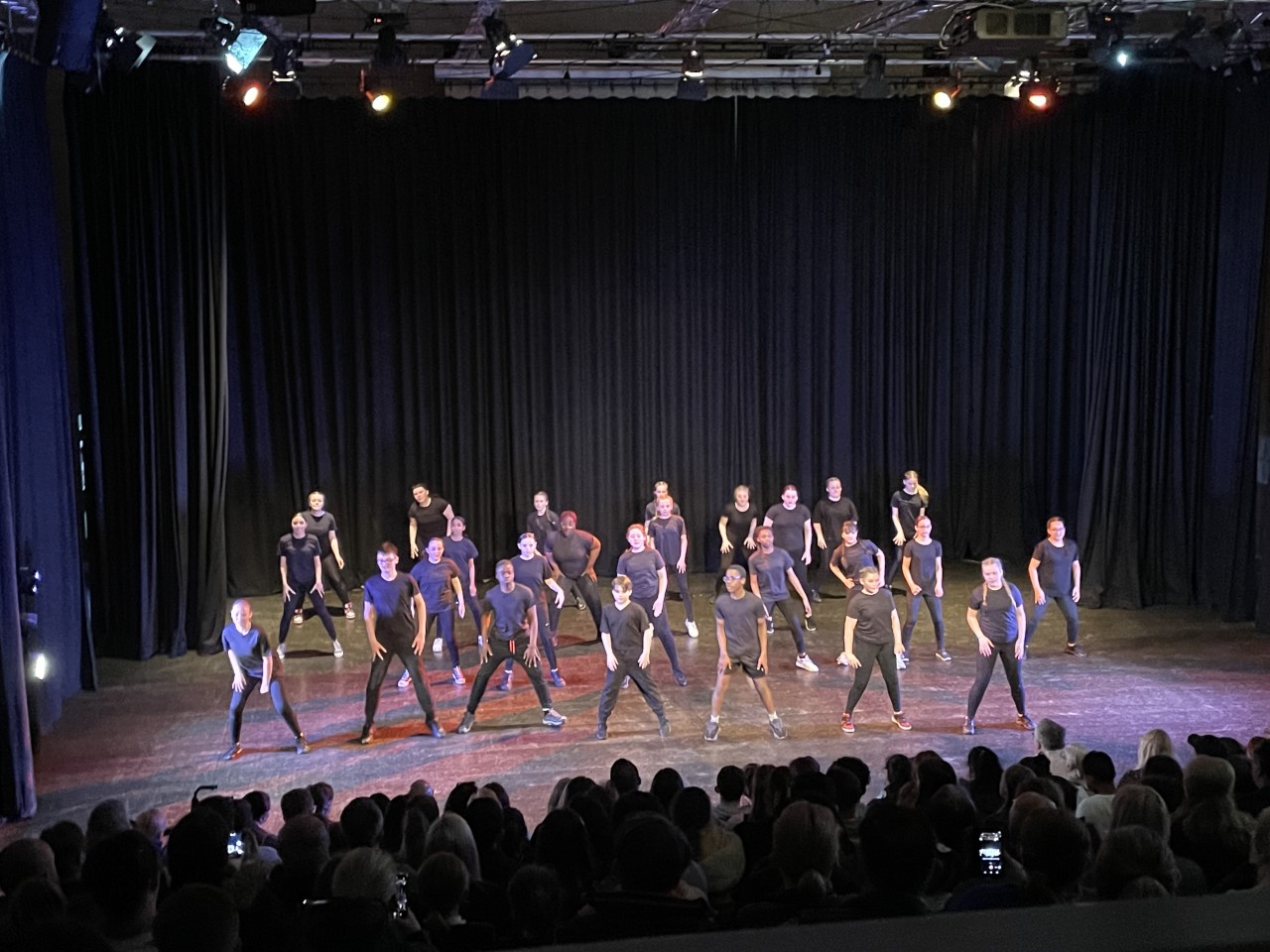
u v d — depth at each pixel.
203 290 11.73
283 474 13.73
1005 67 12.66
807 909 3.31
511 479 14.15
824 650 11.66
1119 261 13.00
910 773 6.46
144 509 11.57
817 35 11.87
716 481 14.47
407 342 13.80
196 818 4.55
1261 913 0.82
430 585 10.80
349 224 13.52
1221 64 10.95
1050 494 14.73
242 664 9.12
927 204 14.26
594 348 14.09
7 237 9.54
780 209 14.13
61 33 8.03
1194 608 13.15
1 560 8.07
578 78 13.52
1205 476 13.09
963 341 14.55
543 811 8.25
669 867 3.33
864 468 14.67
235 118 13.09
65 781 8.92
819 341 14.41
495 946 3.84
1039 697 10.34
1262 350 12.09
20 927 3.54
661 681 10.92
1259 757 6.00
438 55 11.99
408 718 10.10
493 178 13.73
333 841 5.40
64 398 10.88
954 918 0.84
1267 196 11.98
